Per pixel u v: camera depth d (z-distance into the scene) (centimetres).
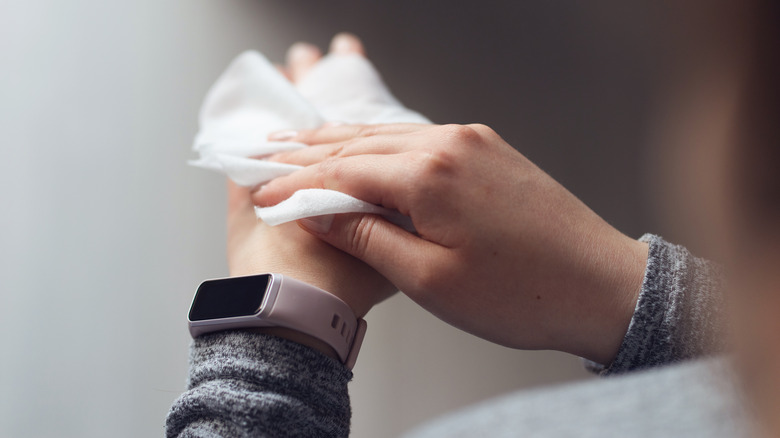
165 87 95
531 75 105
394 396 90
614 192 100
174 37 97
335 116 68
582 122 103
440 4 106
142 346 86
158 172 92
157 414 85
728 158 28
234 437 46
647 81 99
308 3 104
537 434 36
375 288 53
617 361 48
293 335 48
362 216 49
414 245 48
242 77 64
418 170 48
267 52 101
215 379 47
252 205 58
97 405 84
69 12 93
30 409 82
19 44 91
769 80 26
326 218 50
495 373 92
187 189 92
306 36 103
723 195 28
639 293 47
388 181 48
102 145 91
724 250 30
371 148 51
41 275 85
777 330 31
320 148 54
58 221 87
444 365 91
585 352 49
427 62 104
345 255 53
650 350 47
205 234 90
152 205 90
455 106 103
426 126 55
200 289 50
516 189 48
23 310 84
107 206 89
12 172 88
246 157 57
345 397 49
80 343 85
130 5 96
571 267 47
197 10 99
